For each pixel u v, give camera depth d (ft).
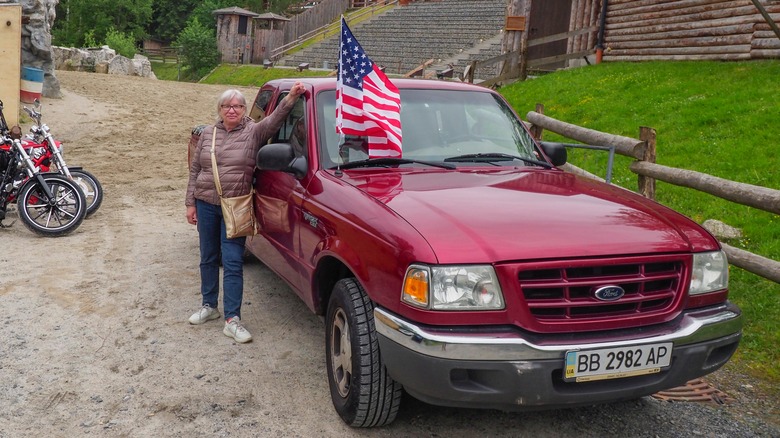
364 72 14.10
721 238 20.92
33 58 58.54
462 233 10.26
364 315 11.25
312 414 12.34
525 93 47.14
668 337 10.23
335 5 156.97
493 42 108.37
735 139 28.25
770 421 12.59
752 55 40.63
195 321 16.49
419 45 115.34
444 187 12.39
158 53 234.38
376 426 11.84
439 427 11.96
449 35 117.39
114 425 11.88
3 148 24.44
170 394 13.03
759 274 16.21
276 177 15.43
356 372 11.14
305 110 15.16
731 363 15.05
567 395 9.85
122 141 47.65
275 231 15.42
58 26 224.74
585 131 23.15
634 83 41.75
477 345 9.56
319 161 14.02
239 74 137.49
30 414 12.19
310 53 132.98
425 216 10.80
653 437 11.84
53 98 59.77
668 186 25.62
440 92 15.97
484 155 14.61
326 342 12.66
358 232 11.38
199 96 73.87
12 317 16.69
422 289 9.85
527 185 12.78
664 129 31.76
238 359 14.64
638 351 10.05
